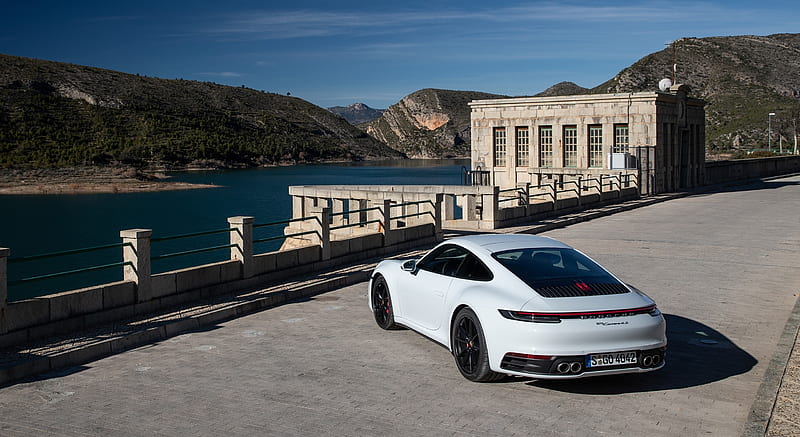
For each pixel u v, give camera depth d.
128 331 9.00
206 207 75.12
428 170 173.75
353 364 7.80
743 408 6.34
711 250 16.08
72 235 53.44
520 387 6.95
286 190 101.12
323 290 12.23
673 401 6.54
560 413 6.23
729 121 135.62
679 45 177.38
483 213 20.59
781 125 124.62
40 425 6.10
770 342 8.56
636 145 33.19
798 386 6.73
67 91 184.12
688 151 37.41
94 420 6.20
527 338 6.39
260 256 12.23
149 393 6.93
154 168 151.38
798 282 12.30
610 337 6.42
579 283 6.92
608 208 26.34
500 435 5.73
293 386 7.06
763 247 16.50
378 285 9.43
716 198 32.16
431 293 7.98
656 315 6.73
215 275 11.26
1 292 8.16
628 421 6.04
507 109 36.34
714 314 10.02
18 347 8.25
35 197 90.38
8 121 153.88
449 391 6.84
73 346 8.28
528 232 19.69
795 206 27.31
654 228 20.58
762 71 156.50
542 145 35.75
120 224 59.78
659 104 33.00
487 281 7.19
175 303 10.53
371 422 6.04
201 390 6.99
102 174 124.31
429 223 17.50
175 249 43.25
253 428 5.94
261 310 10.73
